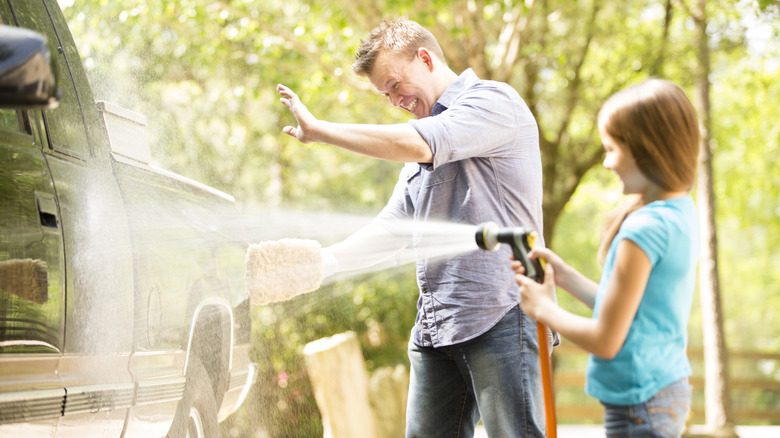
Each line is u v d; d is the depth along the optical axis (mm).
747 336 25609
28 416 2338
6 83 1863
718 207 17625
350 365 5938
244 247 4121
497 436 2828
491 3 9453
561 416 10945
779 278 25516
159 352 3240
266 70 9297
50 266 2527
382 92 3154
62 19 3311
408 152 2668
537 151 3008
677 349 2268
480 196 2873
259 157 10180
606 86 11688
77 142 2990
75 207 2758
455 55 9461
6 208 2350
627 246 2189
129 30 7566
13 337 2309
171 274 3389
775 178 16609
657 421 2199
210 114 9023
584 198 16906
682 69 10711
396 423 6688
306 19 9930
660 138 2264
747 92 13258
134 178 3318
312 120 2600
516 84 11570
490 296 2850
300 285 3152
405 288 11125
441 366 3096
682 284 2242
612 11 11164
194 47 8594
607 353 2189
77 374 2656
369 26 9016
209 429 3738
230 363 3881
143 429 3150
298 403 8414
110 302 2885
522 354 2846
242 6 8672
